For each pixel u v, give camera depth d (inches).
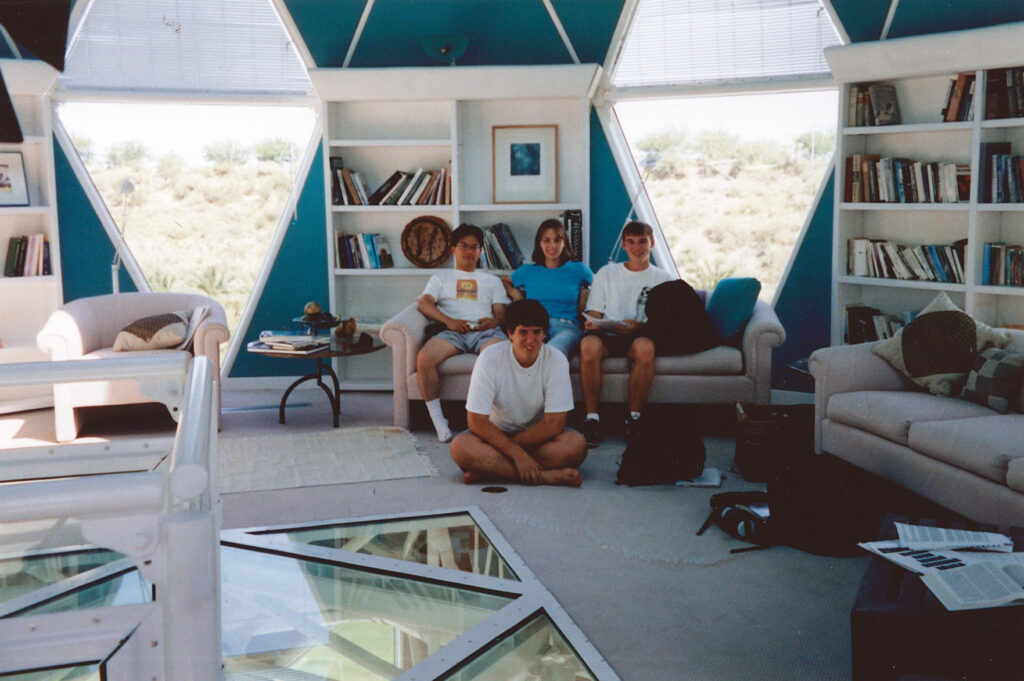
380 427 207.3
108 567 111.7
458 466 173.8
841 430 162.4
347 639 99.2
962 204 200.2
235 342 257.9
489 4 239.6
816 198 231.6
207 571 52.0
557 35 242.2
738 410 171.2
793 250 235.5
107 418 219.0
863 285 227.6
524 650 98.7
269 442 195.2
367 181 255.1
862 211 226.5
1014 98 190.7
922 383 161.0
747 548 131.7
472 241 215.2
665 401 194.9
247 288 536.1
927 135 213.8
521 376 163.0
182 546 51.3
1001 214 202.5
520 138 248.2
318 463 178.5
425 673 92.0
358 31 243.6
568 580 120.9
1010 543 95.0
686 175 445.4
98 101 244.7
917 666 80.7
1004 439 128.0
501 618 105.8
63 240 247.0
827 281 232.2
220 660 69.6
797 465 135.8
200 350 200.8
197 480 49.6
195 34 243.0
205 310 209.2
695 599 114.8
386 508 151.6
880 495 135.4
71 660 54.4
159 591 54.4
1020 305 200.4
